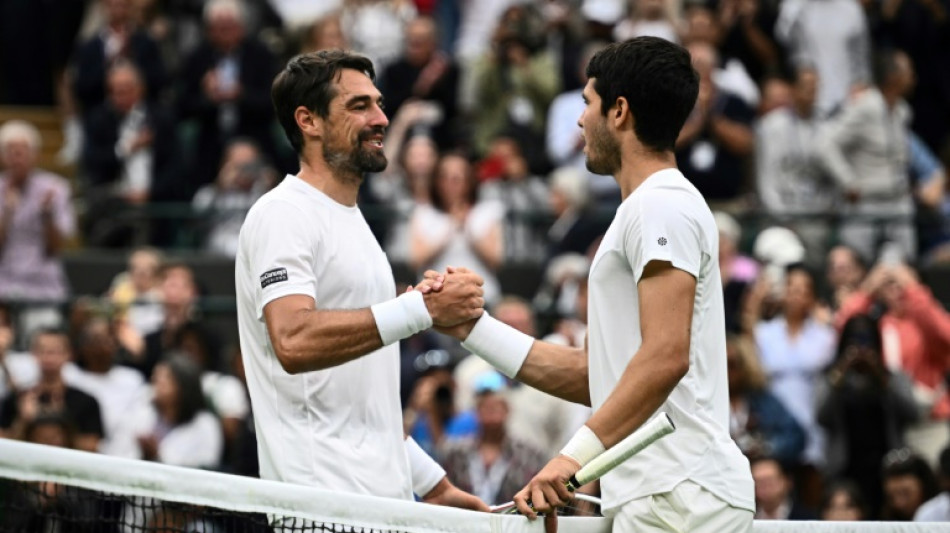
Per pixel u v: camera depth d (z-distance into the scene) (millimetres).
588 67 13742
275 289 13922
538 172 38219
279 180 38281
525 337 14578
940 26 43312
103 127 39688
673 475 12828
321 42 39375
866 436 29109
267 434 14297
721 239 33656
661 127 13352
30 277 35875
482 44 43938
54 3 46344
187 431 27359
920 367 31234
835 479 28391
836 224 37125
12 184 36031
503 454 25672
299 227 14211
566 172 35969
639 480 12930
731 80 38688
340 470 14148
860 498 26672
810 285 31000
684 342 12703
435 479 15516
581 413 26875
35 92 46438
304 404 14234
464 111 39469
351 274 14438
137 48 41094
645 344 12734
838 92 40938
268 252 14070
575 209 35562
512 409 27000
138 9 41531
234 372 29891
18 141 36031
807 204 37688
